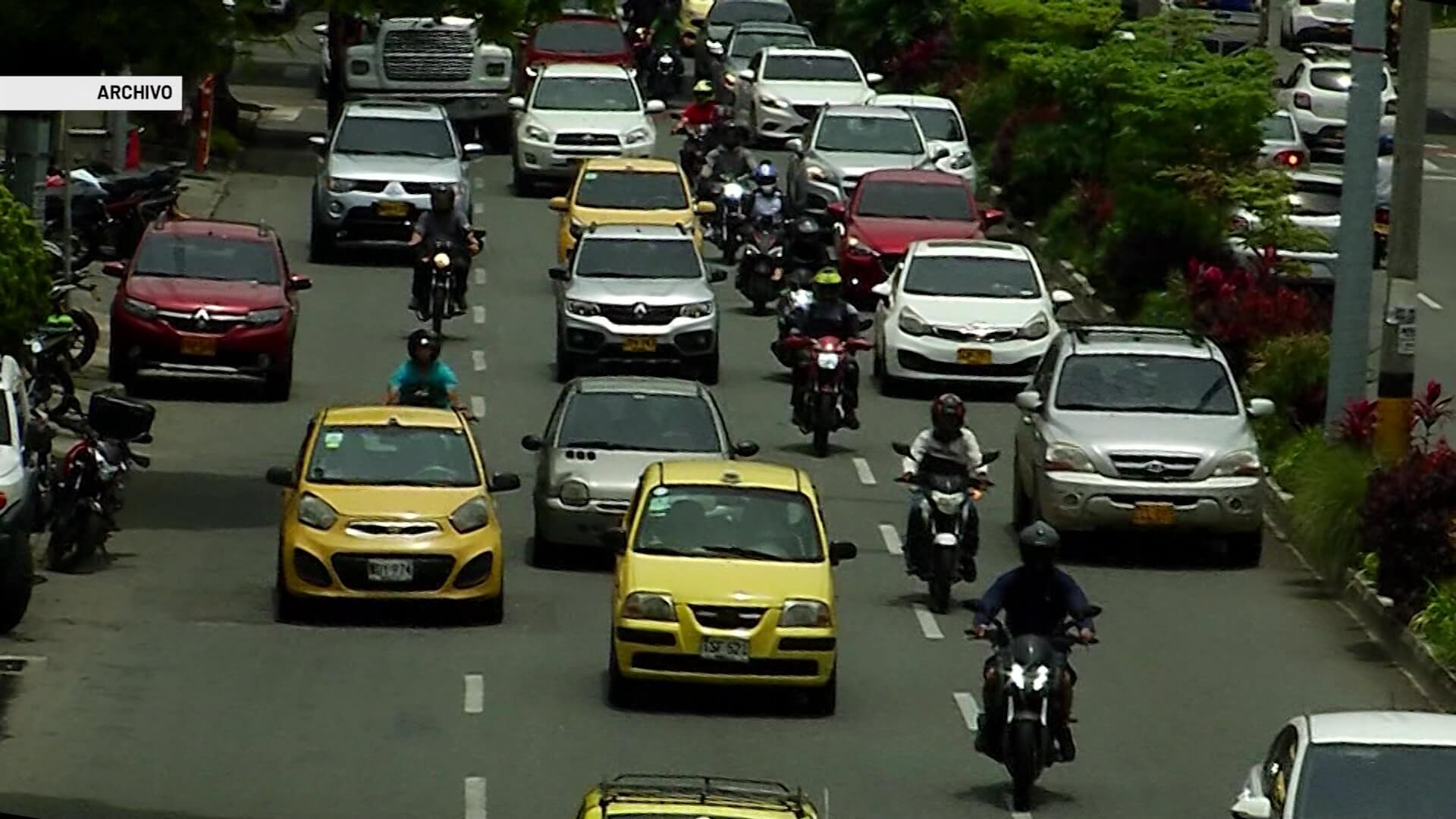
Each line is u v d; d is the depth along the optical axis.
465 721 61.34
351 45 161.00
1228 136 115.75
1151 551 83.25
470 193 143.12
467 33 161.12
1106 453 79.56
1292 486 86.81
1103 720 64.00
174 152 153.00
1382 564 73.50
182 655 66.50
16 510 66.75
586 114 148.75
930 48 180.75
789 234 120.50
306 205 143.38
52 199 117.00
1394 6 174.12
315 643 68.12
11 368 72.06
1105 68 135.50
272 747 58.81
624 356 103.69
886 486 89.75
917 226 120.38
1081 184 134.75
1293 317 100.31
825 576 63.38
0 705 61.53
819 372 93.19
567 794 55.66
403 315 116.56
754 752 59.69
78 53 82.56
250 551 78.62
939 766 59.19
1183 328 97.69
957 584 77.69
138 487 86.25
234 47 90.69
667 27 187.12
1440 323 116.75
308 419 97.44
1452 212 144.62
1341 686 67.81
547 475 78.12
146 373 102.31
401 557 69.25
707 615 62.12
